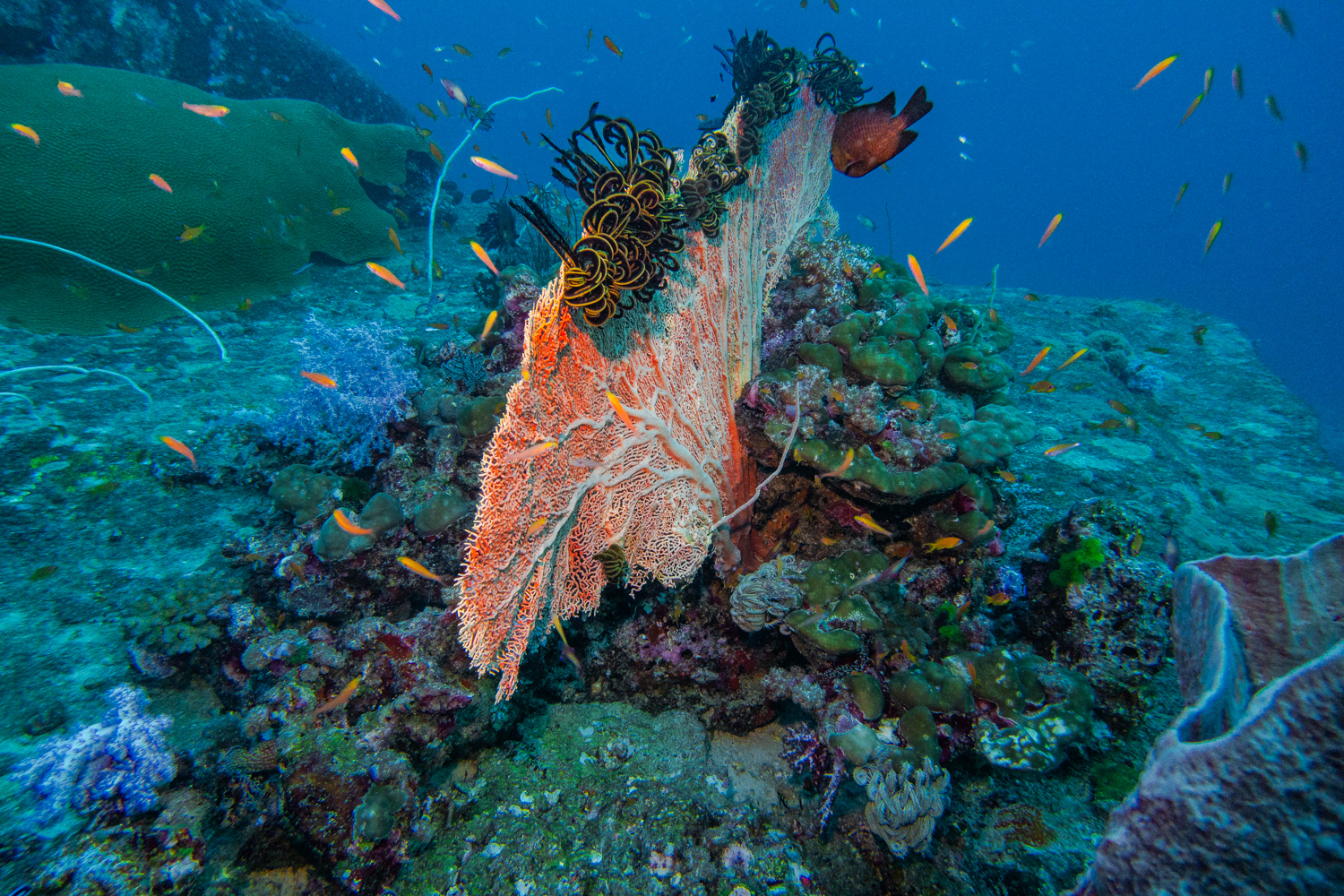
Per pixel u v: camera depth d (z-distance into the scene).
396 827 2.54
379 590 3.62
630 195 2.38
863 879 2.64
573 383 2.62
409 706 2.83
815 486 3.77
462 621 2.27
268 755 2.56
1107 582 3.18
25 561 3.67
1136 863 1.55
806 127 4.83
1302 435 7.29
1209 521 4.92
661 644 3.54
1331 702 1.32
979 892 2.49
